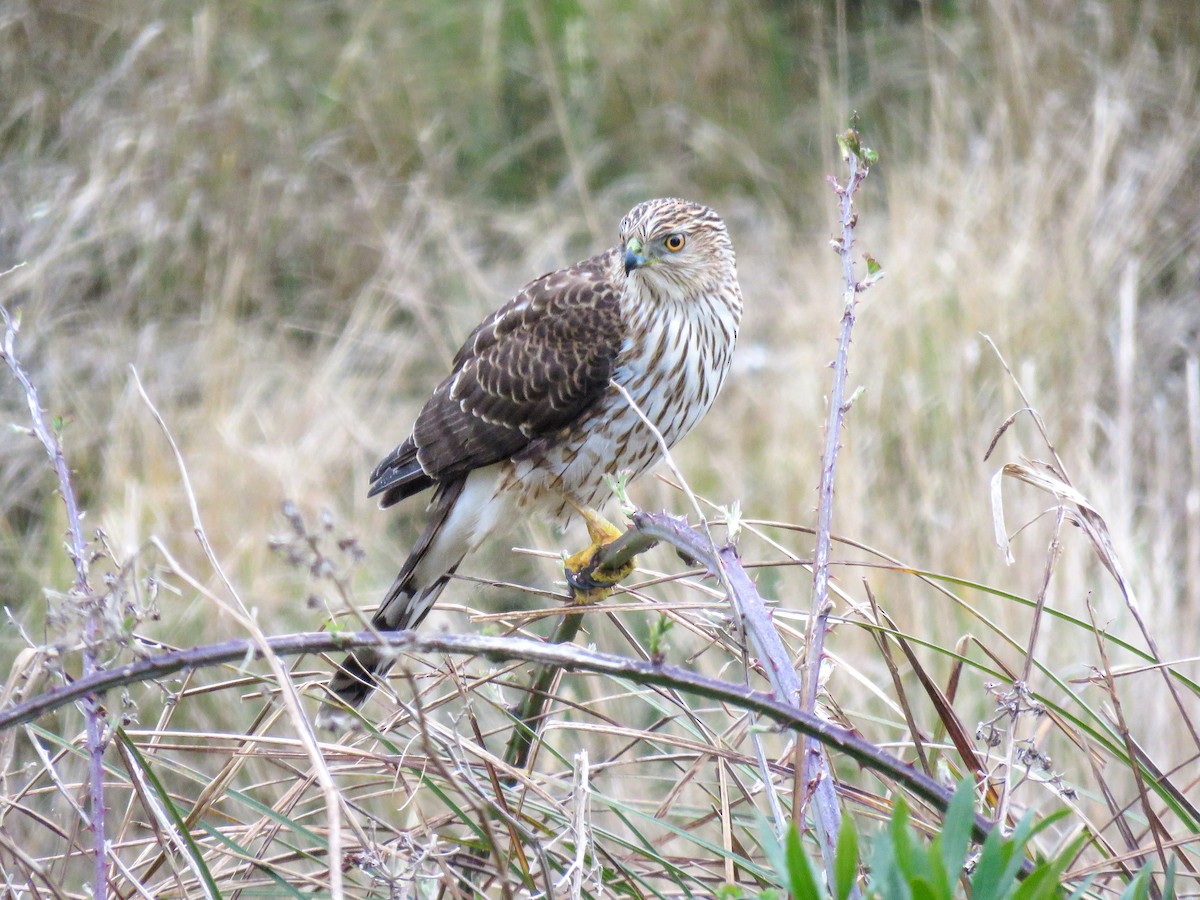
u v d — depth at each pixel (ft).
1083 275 43.86
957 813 11.13
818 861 16.17
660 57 59.16
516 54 58.39
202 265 47.91
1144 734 29.37
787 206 56.18
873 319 42.91
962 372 37.91
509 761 18.75
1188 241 47.24
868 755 12.48
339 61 54.70
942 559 33.09
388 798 24.17
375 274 49.34
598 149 56.59
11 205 46.75
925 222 45.68
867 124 57.00
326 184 51.39
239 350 44.47
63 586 35.04
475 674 19.26
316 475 39.68
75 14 51.24
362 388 44.73
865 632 31.83
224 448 38.58
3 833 16.92
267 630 34.60
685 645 33.30
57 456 15.15
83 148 48.73
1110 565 16.07
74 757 29.45
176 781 30.53
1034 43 53.78
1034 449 36.29
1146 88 52.31
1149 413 40.75
